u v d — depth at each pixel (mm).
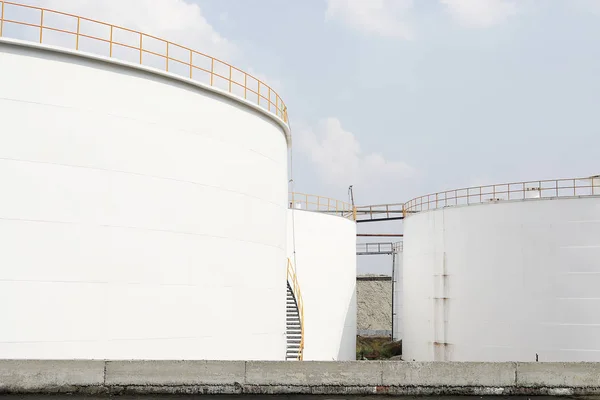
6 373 15344
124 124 18141
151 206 18453
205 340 19562
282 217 24562
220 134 20766
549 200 30000
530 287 30031
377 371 16266
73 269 16875
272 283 23078
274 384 16047
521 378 16406
